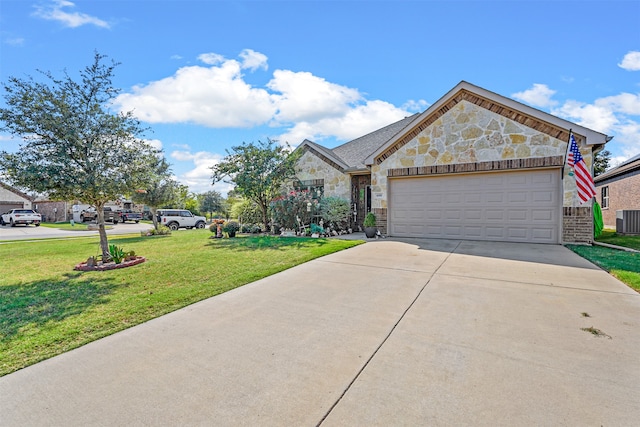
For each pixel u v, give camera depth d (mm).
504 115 9539
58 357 3119
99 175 7219
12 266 7938
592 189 8297
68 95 7086
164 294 5062
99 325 3887
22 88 6773
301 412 2252
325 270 6414
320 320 3922
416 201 11117
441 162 10477
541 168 9125
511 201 9633
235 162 13625
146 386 2604
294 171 14289
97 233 20266
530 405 2270
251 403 2363
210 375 2750
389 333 3510
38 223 29219
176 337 3523
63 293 5266
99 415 2260
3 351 3252
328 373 2746
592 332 3424
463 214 10336
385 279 5660
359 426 2100
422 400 2355
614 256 7180
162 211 25625
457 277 5672
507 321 3750
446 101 10328
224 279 5914
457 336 3395
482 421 2117
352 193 14398
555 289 4902
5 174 6812
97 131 7227
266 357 3047
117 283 5859
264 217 14586
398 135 11102
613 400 2312
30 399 2459
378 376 2682
